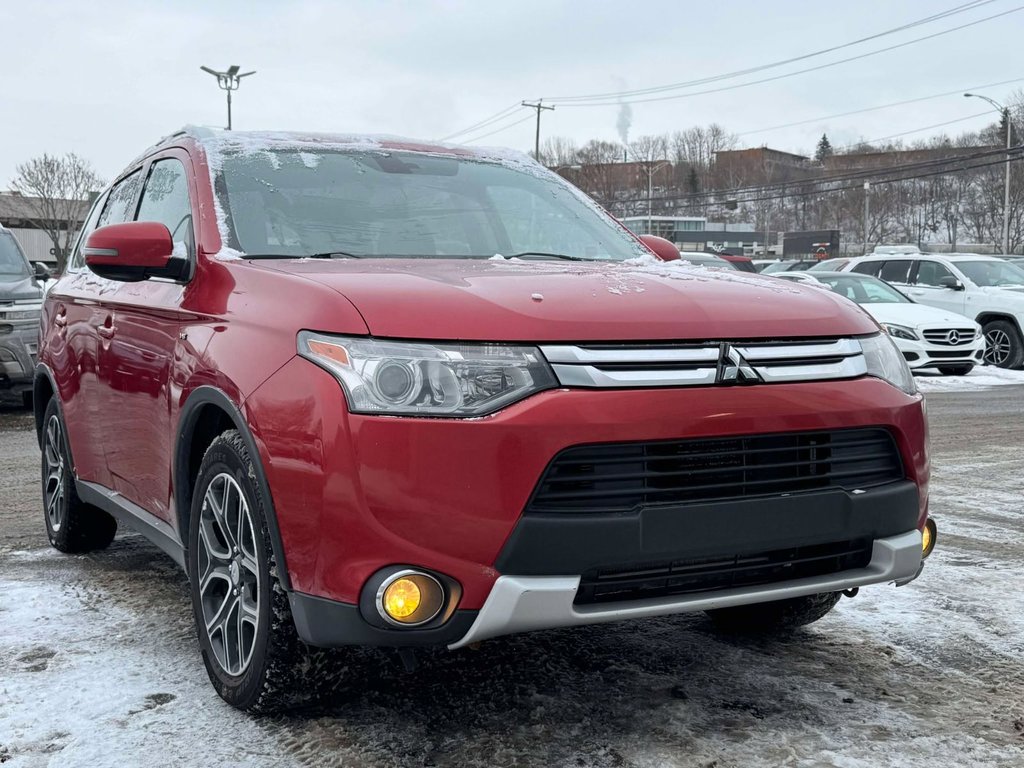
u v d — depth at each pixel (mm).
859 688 3205
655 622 3875
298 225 3617
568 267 3379
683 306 2809
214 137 4066
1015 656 3494
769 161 103812
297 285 2867
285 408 2652
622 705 3061
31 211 64438
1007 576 4469
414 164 4195
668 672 3334
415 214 3855
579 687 3197
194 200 3680
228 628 3039
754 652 3533
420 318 2609
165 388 3379
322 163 4020
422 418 2504
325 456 2535
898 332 14758
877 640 3652
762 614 3635
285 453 2637
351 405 2533
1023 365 15852
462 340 2570
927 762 2691
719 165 103562
